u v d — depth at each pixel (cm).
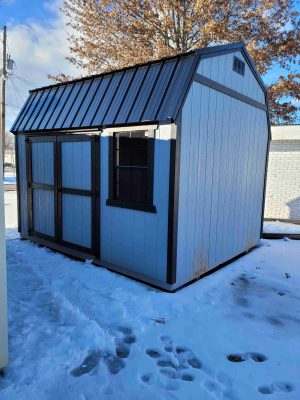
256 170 584
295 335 296
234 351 267
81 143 472
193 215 408
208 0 1071
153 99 376
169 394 214
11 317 309
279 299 375
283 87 1155
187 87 360
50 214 549
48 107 540
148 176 386
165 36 1205
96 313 322
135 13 1245
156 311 332
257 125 564
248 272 470
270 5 1108
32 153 575
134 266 419
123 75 437
